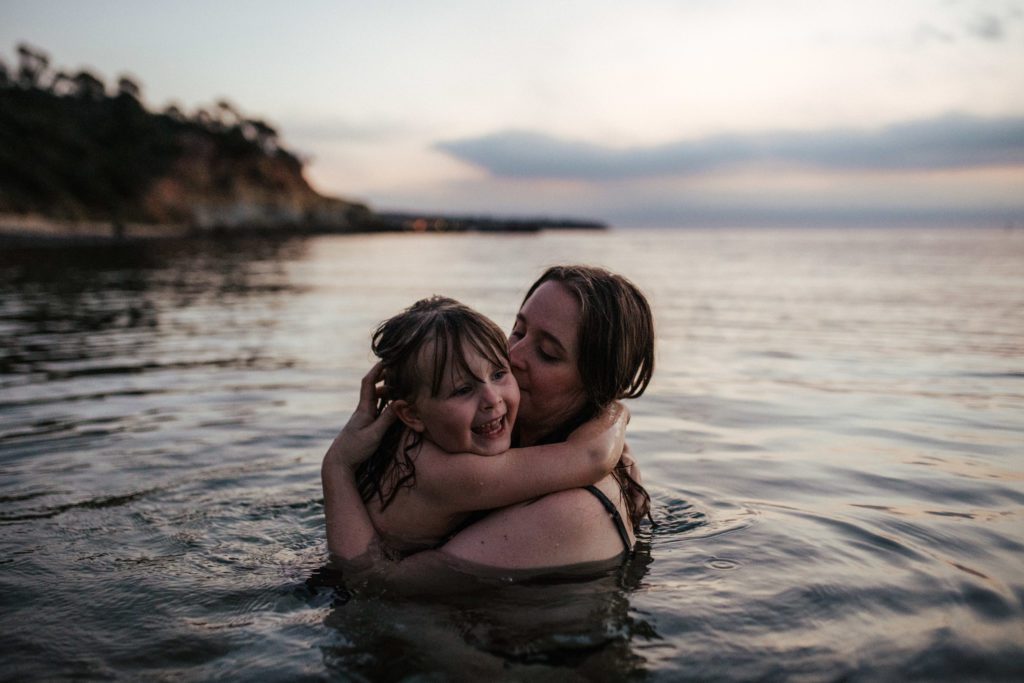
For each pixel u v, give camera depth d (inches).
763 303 510.6
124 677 71.7
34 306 486.0
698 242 2571.4
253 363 271.0
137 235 2394.2
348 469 95.6
